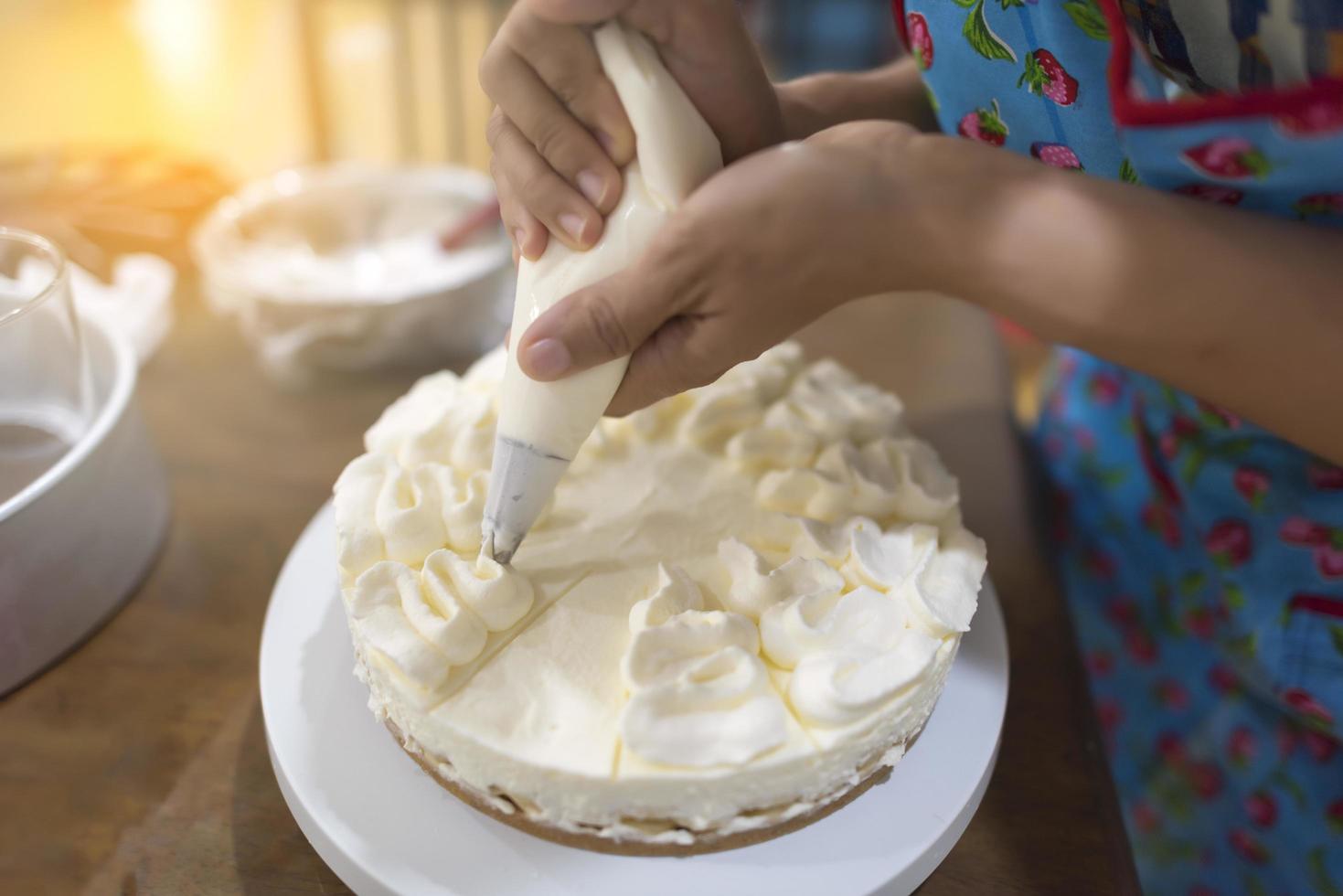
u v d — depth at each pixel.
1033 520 0.91
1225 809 0.88
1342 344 0.48
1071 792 0.69
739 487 0.75
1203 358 0.51
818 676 0.59
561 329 0.51
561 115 0.52
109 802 0.68
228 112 2.09
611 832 0.59
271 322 1.03
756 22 1.96
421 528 0.67
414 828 0.62
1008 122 0.69
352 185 1.17
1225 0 0.55
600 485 0.75
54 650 0.77
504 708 0.59
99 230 1.19
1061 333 0.52
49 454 0.81
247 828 0.67
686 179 0.51
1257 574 0.79
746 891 0.59
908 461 0.74
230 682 0.76
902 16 0.76
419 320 1.04
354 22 2.04
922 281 0.52
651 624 0.62
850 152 0.50
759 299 0.51
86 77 2.22
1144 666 0.94
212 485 0.94
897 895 0.60
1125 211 0.49
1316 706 0.76
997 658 0.73
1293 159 0.50
